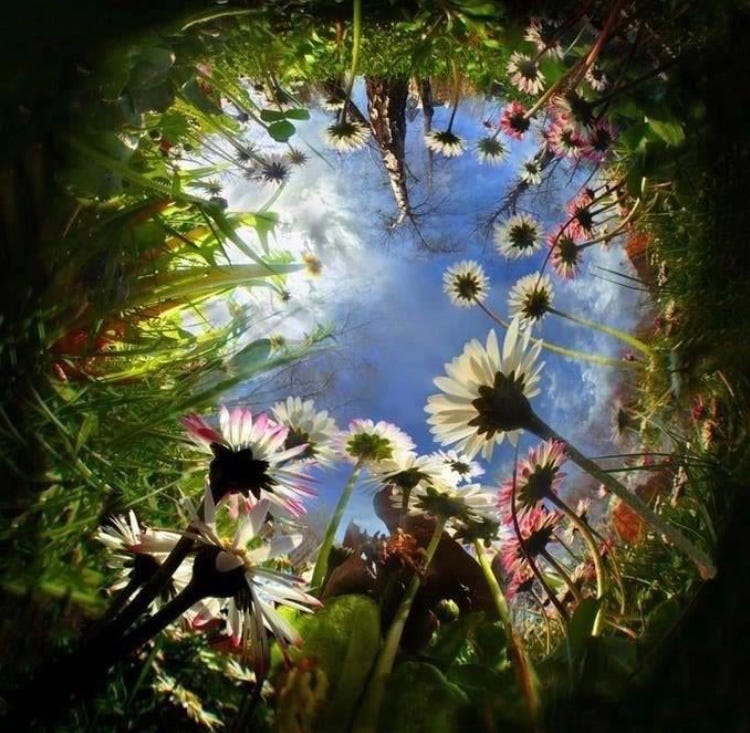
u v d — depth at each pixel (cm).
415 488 20
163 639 15
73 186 16
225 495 15
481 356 16
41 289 16
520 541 17
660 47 22
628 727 13
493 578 18
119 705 14
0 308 15
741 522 14
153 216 19
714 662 13
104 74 15
